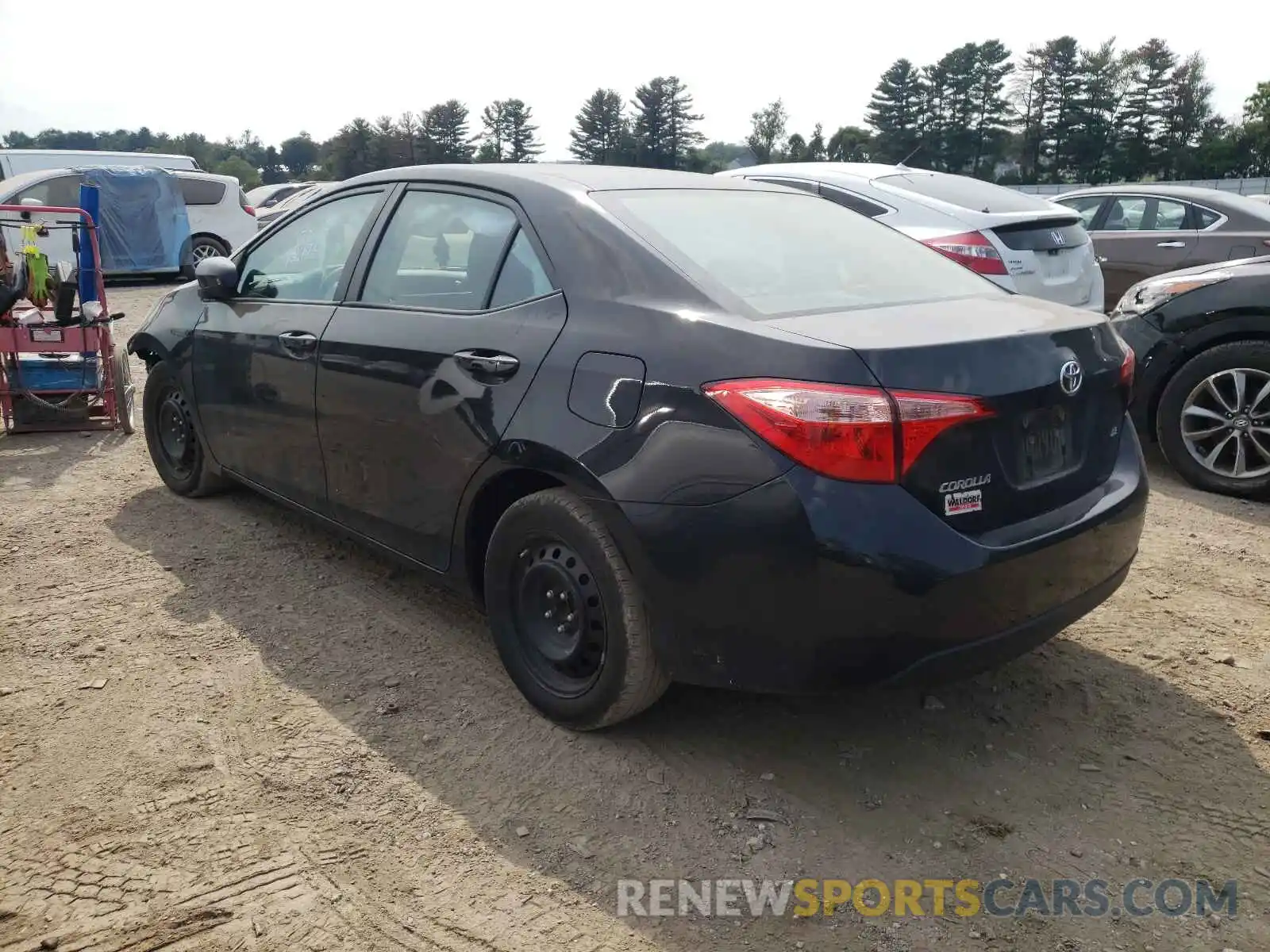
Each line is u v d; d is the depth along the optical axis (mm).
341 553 4465
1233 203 8828
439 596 4043
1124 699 3289
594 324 2855
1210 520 4996
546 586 3016
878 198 7305
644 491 2604
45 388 6398
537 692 3084
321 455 3840
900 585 2385
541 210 3176
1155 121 97125
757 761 2928
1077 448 2865
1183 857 2545
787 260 3119
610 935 2277
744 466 2449
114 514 4953
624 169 3639
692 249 2986
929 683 2543
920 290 3152
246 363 4203
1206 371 5332
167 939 2244
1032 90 99625
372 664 3477
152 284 15594
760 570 2449
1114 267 9469
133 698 3230
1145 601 4039
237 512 4973
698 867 2498
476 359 3090
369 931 2279
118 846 2537
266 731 3053
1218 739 3059
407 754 2943
